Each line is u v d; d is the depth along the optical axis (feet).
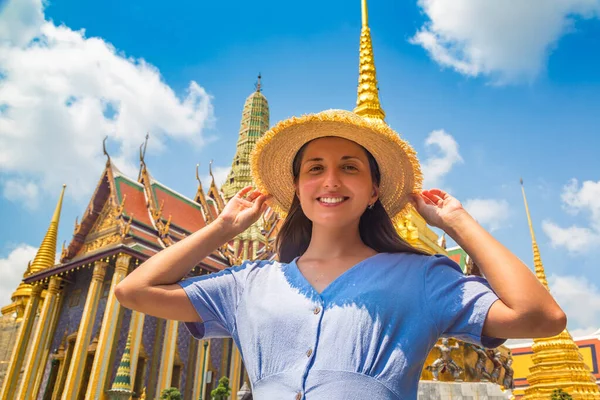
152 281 7.64
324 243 8.09
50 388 96.68
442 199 7.97
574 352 59.36
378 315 6.37
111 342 86.07
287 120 8.49
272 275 7.63
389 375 6.01
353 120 8.00
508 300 6.29
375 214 9.01
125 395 79.97
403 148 8.39
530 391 59.88
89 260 98.32
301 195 8.34
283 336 6.51
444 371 40.75
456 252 76.38
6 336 138.62
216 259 112.06
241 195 9.30
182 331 103.91
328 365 6.02
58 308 106.11
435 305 6.70
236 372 104.37
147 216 110.52
